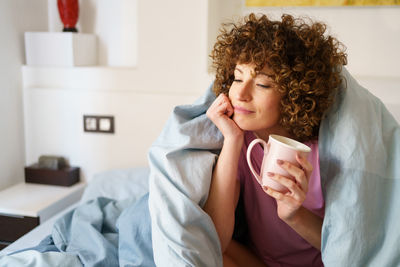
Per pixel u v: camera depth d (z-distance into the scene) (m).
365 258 0.87
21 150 2.10
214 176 0.99
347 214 0.86
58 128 2.08
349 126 0.91
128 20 2.05
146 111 1.96
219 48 1.03
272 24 0.94
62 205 1.86
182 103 1.91
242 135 0.97
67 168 2.05
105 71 1.97
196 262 0.88
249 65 0.90
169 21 1.86
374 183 0.88
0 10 1.87
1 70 1.91
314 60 0.90
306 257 1.12
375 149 0.90
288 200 0.83
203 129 1.03
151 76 1.92
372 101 0.98
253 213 1.12
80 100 2.02
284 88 0.88
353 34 1.74
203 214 0.92
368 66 1.75
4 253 1.29
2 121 1.94
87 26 2.10
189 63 1.87
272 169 0.82
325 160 0.94
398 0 1.66
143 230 1.08
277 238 1.10
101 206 1.45
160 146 1.01
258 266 1.14
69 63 1.95
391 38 1.71
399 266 0.86
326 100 0.92
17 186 1.99
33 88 2.06
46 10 2.16
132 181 1.73
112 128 2.00
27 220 1.69
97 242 1.17
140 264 1.02
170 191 0.93
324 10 1.75
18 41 2.01
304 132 0.94
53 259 1.08
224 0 1.85
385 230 0.89
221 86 1.04
